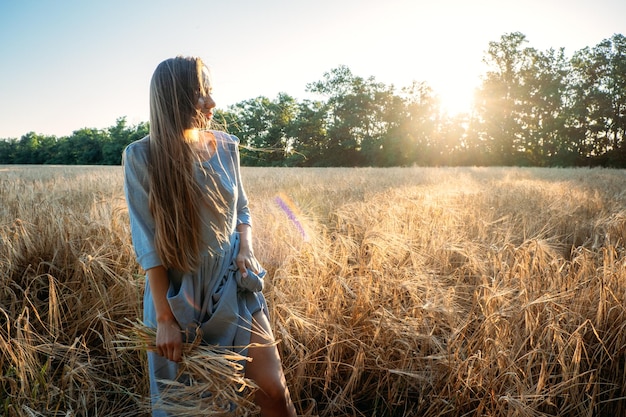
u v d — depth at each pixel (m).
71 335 2.60
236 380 1.47
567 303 2.53
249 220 1.86
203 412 1.49
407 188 8.77
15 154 91.81
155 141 1.54
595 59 61.72
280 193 7.29
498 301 2.44
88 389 2.10
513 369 2.00
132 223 1.57
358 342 2.37
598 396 2.11
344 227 4.43
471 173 20.86
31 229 3.60
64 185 8.69
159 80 1.54
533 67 64.25
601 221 4.49
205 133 1.70
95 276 3.00
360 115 69.81
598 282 2.52
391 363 2.26
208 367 1.48
